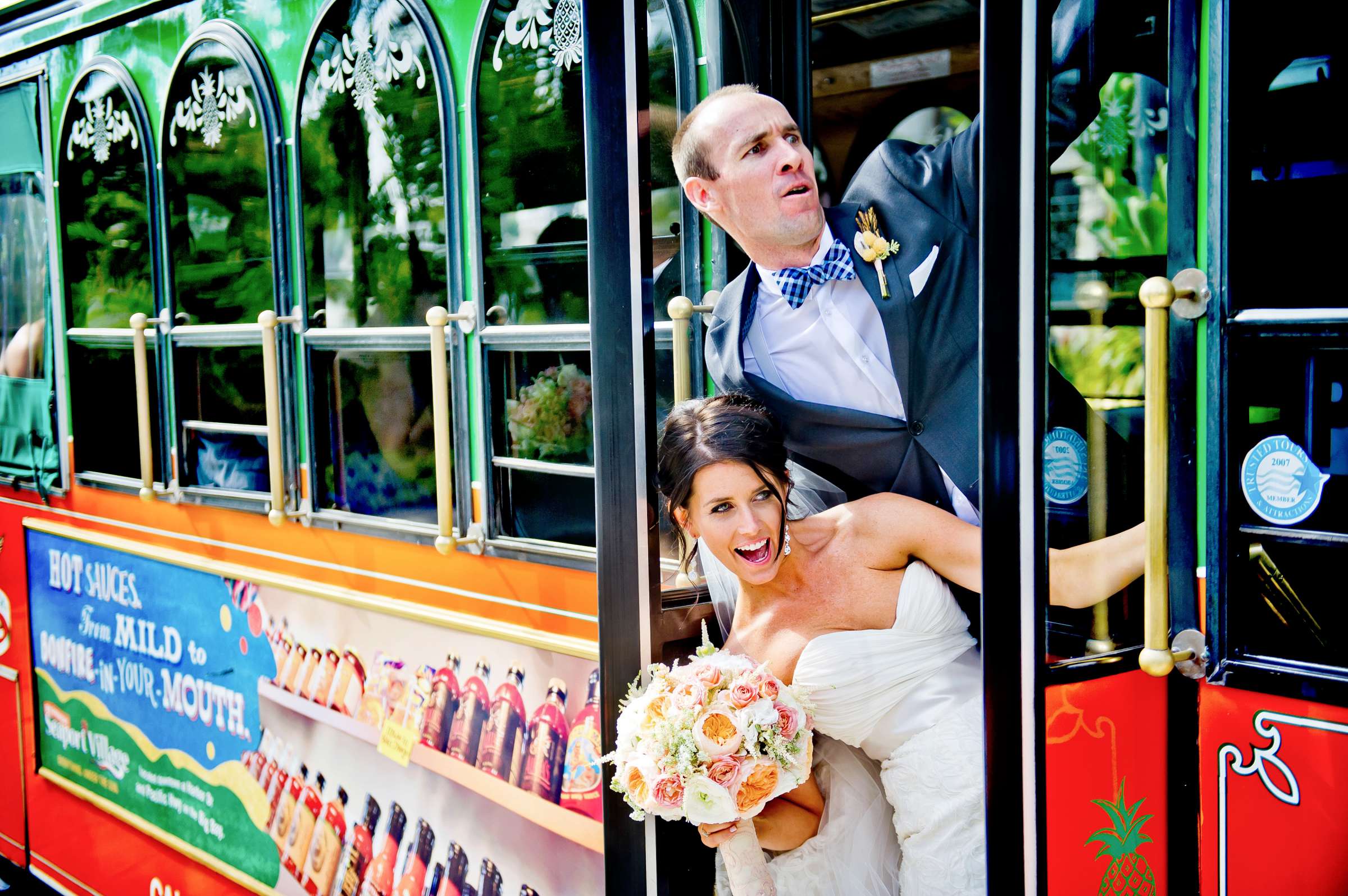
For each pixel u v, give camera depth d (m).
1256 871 1.78
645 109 1.90
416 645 2.71
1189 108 1.75
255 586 3.13
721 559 2.21
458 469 2.56
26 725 4.07
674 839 2.02
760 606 2.29
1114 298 1.73
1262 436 1.74
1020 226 1.58
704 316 2.45
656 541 1.98
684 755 1.90
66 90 3.57
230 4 3.01
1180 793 1.85
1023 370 1.60
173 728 3.43
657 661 2.02
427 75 2.53
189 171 3.18
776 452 2.20
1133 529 1.78
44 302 3.79
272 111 2.91
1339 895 1.70
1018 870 1.67
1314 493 1.70
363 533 2.82
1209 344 1.76
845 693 2.17
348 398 2.83
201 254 3.19
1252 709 1.77
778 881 2.29
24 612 4.05
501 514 2.51
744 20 2.50
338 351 2.84
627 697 2.01
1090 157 1.68
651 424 1.95
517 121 2.38
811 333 2.33
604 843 2.05
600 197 1.93
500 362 2.47
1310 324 1.67
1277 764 1.75
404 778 2.74
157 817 3.51
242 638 3.18
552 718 2.41
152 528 3.46
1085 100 1.67
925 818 2.14
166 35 3.19
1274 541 1.74
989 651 1.65
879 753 2.25
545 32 2.30
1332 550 1.69
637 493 1.96
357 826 2.86
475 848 2.57
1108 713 1.76
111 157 3.44
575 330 2.29
